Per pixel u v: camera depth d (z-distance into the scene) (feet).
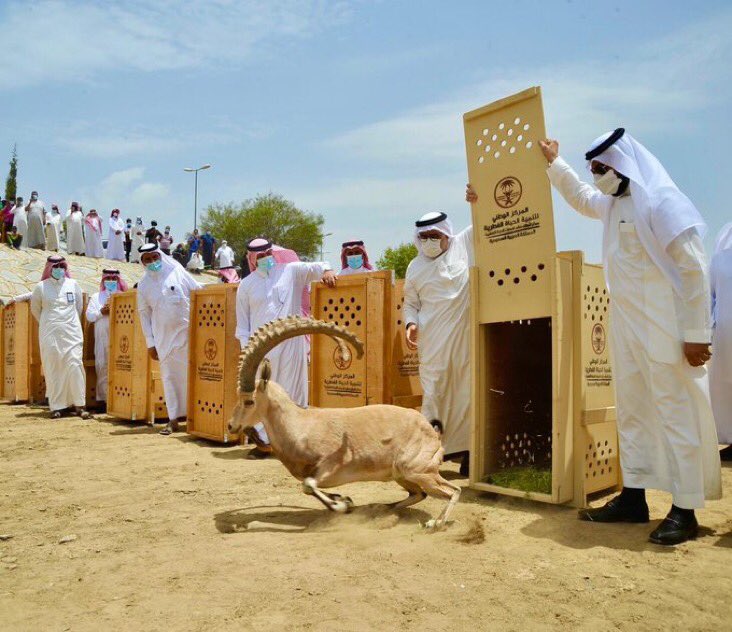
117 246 113.80
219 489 21.54
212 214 223.10
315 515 18.33
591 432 19.38
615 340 17.01
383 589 12.78
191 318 31.65
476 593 12.64
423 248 23.43
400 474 17.74
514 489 19.34
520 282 19.42
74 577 13.66
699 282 15.33
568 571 13.78
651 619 11.51
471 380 20.58
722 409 28.55
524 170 19.24
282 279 28.68
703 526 16.92
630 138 16.83
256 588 12.85
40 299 39.45
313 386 27.71
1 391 49.80
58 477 23.44
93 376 43.57
